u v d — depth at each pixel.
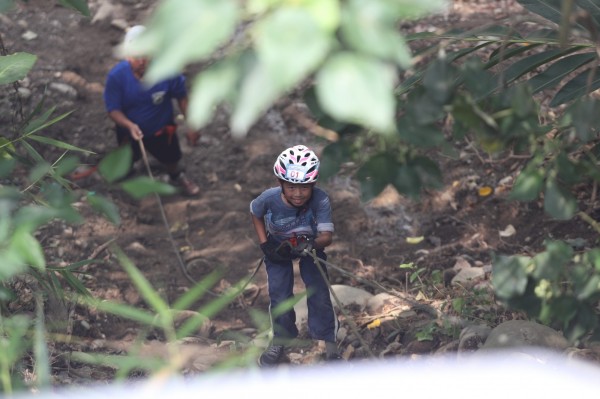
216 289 12.36
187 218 13.97
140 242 13.29
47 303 9.75
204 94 2.28
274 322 9.80
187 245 13.34
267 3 2.20
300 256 9.46
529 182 4.34
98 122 15.55
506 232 12.70
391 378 3.37
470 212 13.30
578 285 4.52
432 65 3.86
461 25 16.38
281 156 9.07
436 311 10.52
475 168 13.91
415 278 11.89
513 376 3.35
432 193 13.74
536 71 14.09
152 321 4.38
